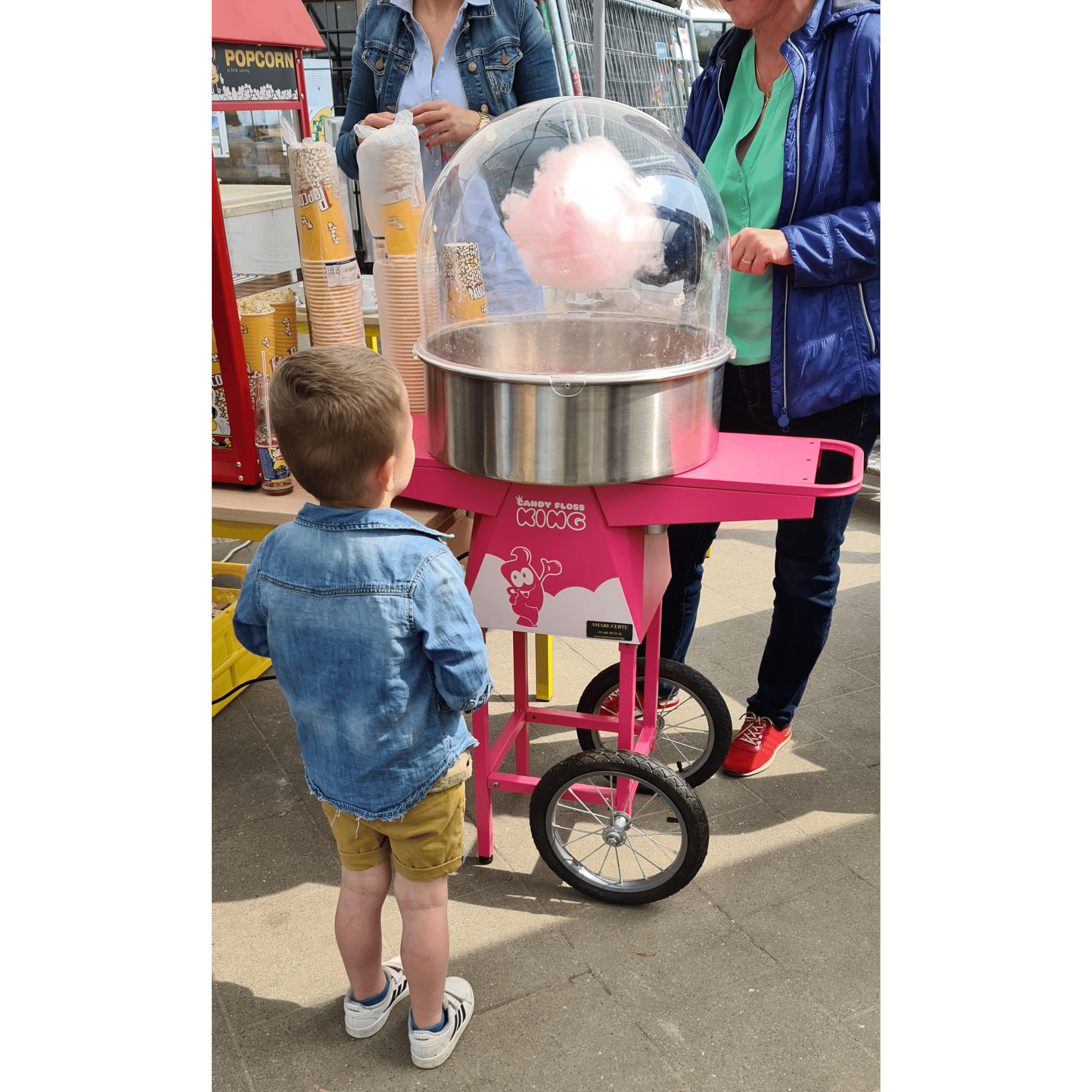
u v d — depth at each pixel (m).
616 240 1.70
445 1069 1.61
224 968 1.80
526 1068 1.61
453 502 1.75
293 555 1.41
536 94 2.47
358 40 2.44
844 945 1.84
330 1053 1.64
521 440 1.57
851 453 1.75
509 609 1.78
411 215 1.96
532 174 1.79
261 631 1.51
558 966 1.80
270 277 2.29
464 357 1.79
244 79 2.47
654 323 1.80
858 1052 1.62
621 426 1.55
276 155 2.54
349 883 1.56
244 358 1.89
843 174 1.94
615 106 1.92
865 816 2.19
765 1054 1.62
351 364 1.36
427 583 1.38
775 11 1.90
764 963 1.80
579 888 1.95
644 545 1.78
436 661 1.39
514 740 2.24
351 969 1.61
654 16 5.29
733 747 2.35
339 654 1.39
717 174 2.08
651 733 2.13
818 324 1.99
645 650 2.36
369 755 1.43
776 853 2.08
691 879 1.86
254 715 2.59
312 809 2.23
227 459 1.96
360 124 2.05
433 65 2.40
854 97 1.88
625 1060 1.62
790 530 2.12
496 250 1.85
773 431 2.20
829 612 2.20
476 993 1.74
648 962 1.81
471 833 2.16
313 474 1.38
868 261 1.91
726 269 1.87
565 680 2.73
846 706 2.60
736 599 3.21
